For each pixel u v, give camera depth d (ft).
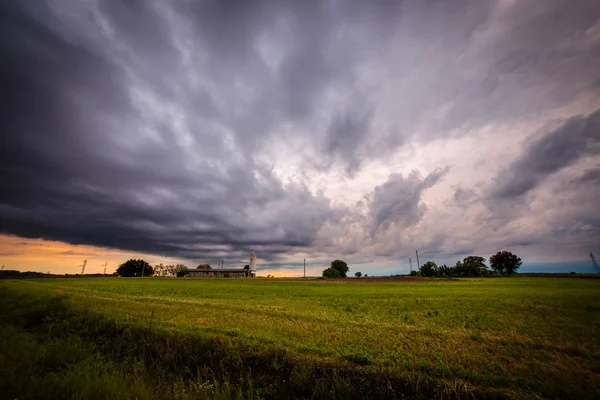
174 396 22.56
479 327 51.37
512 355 33.99
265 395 25.72
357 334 43.52
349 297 108.99
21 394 19.12
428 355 33.71
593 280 230.89
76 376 22.29
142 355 34.09
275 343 37.86
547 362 31.45
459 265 362.12
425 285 190.60
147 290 134.92
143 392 21.17
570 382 26.02
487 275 354.54
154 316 56.80
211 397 23.15
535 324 53.98
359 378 27.58
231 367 31.83
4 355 24.93
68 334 43.45
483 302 88.43
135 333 43.45
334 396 24.35
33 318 53.21
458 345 37.73
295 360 31.96
